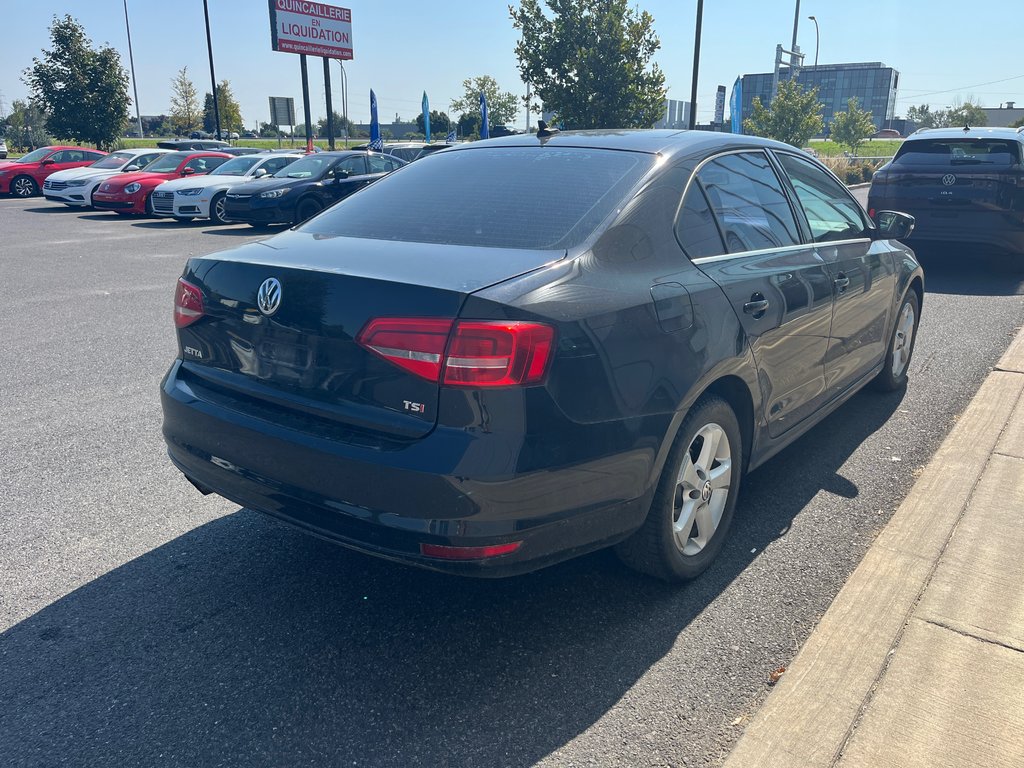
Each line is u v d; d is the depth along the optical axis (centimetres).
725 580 312
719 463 314
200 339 293
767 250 343
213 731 235
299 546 341
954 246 904
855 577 299
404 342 233
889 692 240
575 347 240
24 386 557
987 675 246
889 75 13925
